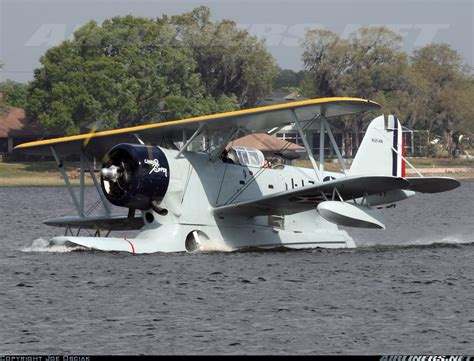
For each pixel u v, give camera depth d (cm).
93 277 7719
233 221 9562
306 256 9194
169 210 9100
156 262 8481
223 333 5938
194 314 6419
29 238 12106
